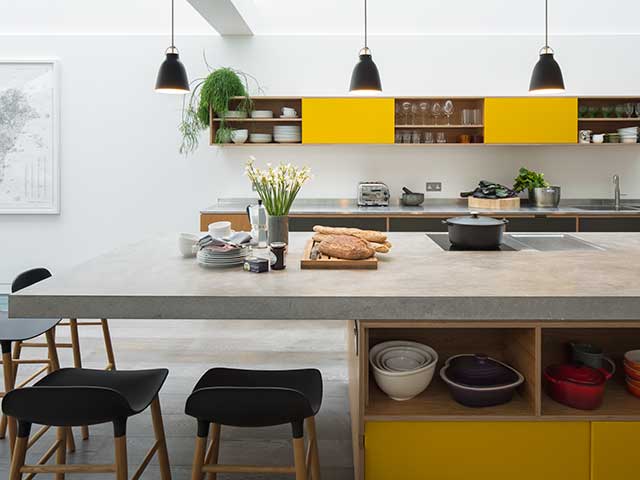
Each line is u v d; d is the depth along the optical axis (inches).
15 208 223.5
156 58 222.2
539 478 71.9
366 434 72.1
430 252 103.3
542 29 219.9
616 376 84.5
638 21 218.7
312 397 71.4
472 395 72.8
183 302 68.5
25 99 221.3
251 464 94.7
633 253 100.3
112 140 224.7
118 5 220.7
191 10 221.3
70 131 223.8
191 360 145.9
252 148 226.1
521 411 72.2
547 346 88.2
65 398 60.4
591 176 225.1
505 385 73.0
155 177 226.2
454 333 89.0
